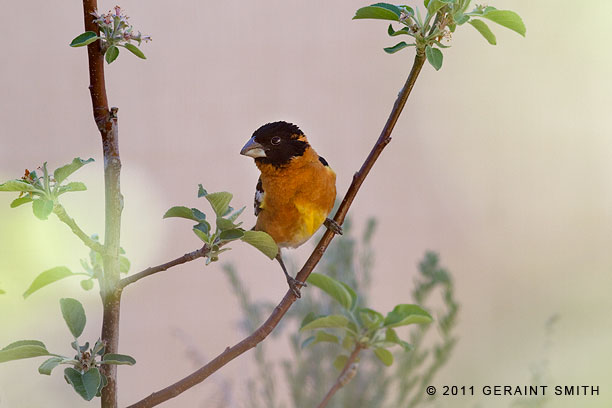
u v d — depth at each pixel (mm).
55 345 11125
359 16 4105
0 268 8828
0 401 4391
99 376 3301
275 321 4023
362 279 7895
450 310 6660
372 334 4852
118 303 3564
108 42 3531
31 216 8273
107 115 3566
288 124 6645
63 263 8523
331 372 7191
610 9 16766
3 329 9031
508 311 13992
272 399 7316
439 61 3996
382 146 4527
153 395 3641
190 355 6984
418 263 6820
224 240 3707
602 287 14695
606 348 10430
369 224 8086
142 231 13945
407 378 6754
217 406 6125
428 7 3963
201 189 3723
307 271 4609
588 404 8500
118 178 3559
